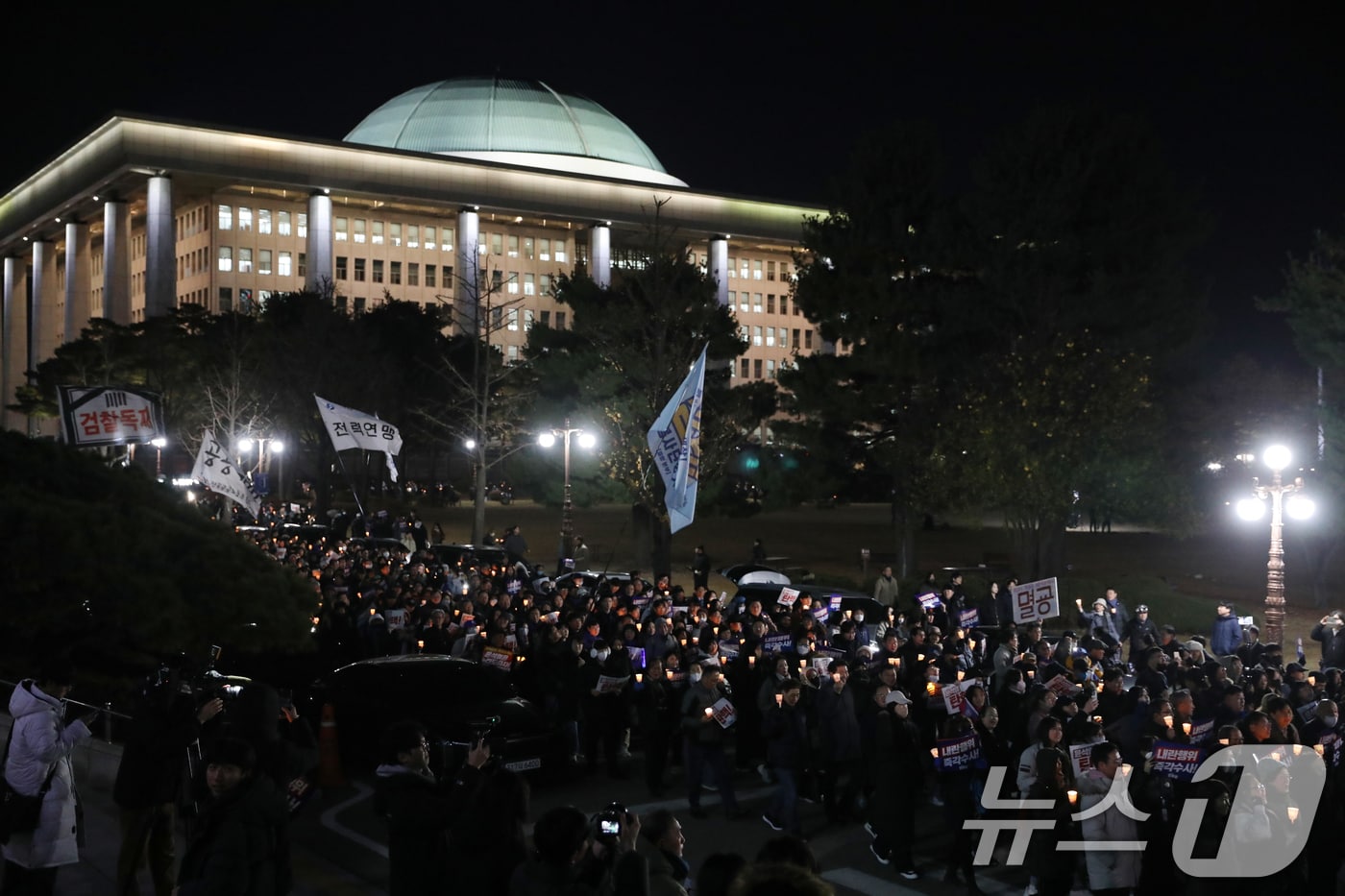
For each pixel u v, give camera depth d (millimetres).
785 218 132625
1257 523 56125
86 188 113125
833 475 36594
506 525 59625
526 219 123875
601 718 14500
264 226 115062
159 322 67312
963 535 55938
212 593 14188
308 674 17359
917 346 33719
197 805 9078
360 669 14398
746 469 36875
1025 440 29203
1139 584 30656
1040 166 31969
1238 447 38344
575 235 130000
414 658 14727
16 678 15289
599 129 151750
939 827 12672
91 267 140625
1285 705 10602
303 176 109938
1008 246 32844
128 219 115250
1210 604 28562
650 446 15125
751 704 14898
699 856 11195
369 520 47156
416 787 7117
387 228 120812
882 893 10281
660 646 16672
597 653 14773
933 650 15305
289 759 7145
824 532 57625
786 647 15148
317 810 12844
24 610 12969
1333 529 31891
